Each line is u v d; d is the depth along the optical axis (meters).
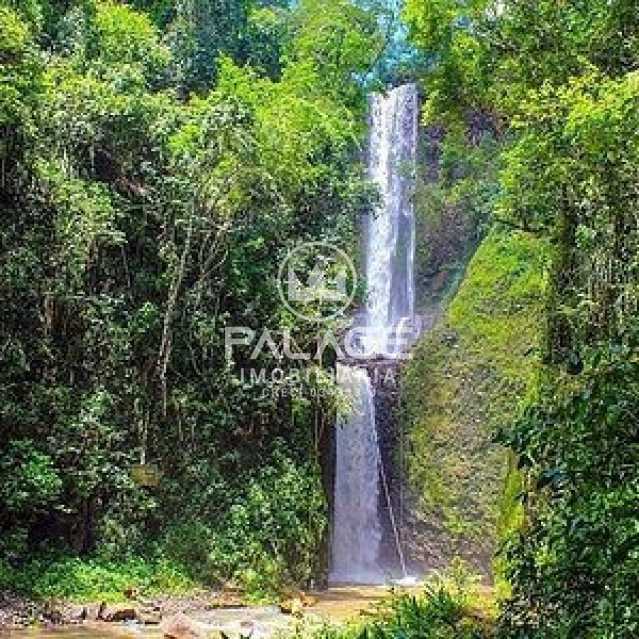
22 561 13.30
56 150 14.37
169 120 15.17
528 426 4.28
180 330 15.27
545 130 8.80
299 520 15.45
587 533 3.80
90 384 14.43
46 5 16.95
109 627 11.68
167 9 21.73
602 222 8.84
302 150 15.89
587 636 3.78
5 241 13.41
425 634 7.01
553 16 9.73
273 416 15.96
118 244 14.99
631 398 4.02
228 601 13.82
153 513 14.66
